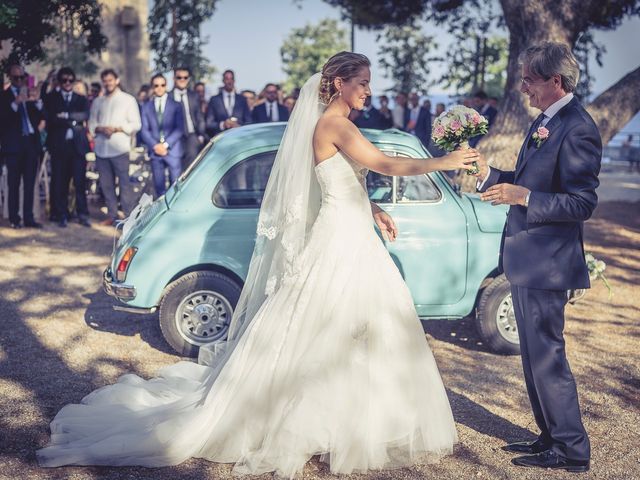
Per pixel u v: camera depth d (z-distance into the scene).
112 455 3.93
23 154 10.70
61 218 11.11
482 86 19.48
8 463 3.91
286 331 3.94
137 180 12.30
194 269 5.62
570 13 10.01
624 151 25.64
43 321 6.62
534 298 3.76
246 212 5.57
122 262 5.54
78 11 12.29
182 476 3.80
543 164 3.64
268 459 3.80
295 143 4.03
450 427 4.02
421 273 5.62
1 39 11.22
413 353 3.93
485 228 5.69
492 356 5.89
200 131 11.19
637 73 10.72
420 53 23.69
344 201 3.94
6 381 5.16
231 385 4.03
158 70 24.58
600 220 12.83
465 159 3.73
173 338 5.64
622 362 5.82
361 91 3.89
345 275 3.90
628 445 4.29
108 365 5.55
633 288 8.26
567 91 3.67
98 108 11.18
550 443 3.95
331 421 3.76
